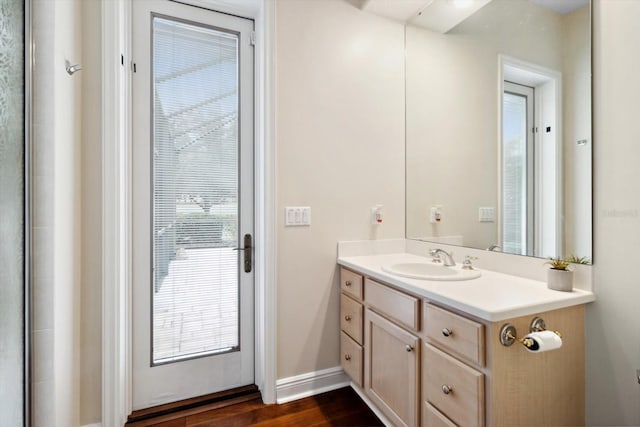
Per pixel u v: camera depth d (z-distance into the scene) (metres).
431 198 1.97
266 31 1.76
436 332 1.24
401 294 1.42
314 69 1.90
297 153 1.86
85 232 1.49
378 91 2.09
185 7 1.81
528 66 1.43
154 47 1.75
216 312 1.89
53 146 1.24
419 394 1.33
